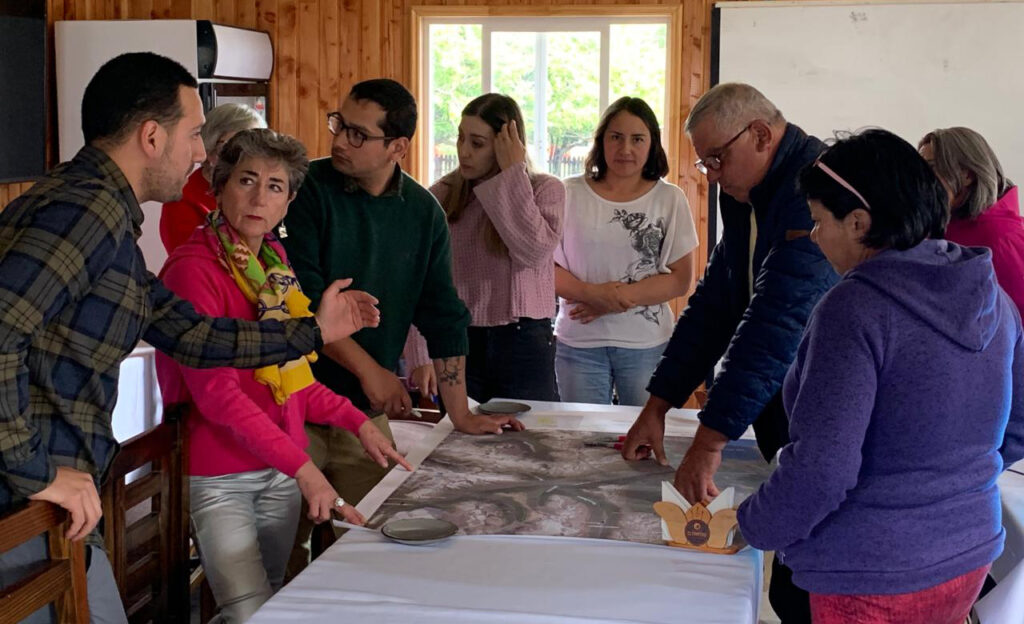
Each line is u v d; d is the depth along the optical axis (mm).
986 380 1537
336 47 5809
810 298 2039
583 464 2305
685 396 2443
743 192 2258
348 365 2514
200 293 2053
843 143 1571
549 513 1996
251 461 2133
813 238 1638
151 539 1982
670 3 5523
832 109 5441
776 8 5414
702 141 2221
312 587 1644
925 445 1509
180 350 1859
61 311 1572
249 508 2166
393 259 2611
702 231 5637
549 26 5727
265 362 1927
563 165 5871
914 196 1512
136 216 1704
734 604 1613
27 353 1512
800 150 2168
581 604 1599
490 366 3268
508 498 2076
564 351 3643
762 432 2312
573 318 3600
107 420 1694
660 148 3607
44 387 1603
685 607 1598
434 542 1829
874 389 1481
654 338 3590
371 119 2447
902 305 1478
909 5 5309
